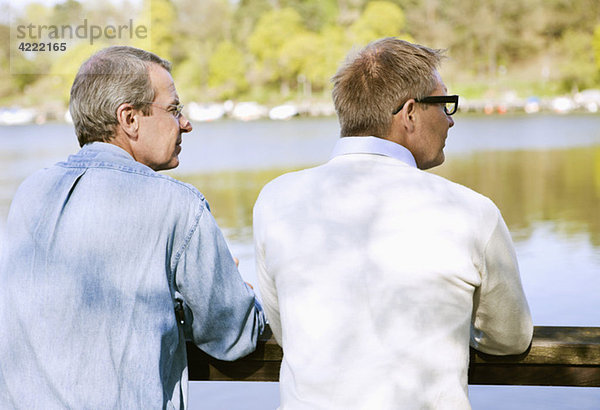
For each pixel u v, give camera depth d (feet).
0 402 4.91
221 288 5.24
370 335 4.69
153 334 4.95
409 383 4.61
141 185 5.12
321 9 290.97
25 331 4.90
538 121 186.09
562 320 18.78
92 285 4.92
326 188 5.06
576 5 289.12
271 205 5.15
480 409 12.66
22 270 4.99
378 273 4.75
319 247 4.89
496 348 5.19
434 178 5.02
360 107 5.24
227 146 120.78
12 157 103.45
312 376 4.66
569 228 35.37
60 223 5.02
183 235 5.13
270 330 5.69
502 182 61.87
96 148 5.35
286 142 130.00
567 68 281.95
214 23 286.25
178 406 5.17
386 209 4.89
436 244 4.76
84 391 4.82
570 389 13.44
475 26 288.30
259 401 13.37
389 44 5.32
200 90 283.18
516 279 4.99
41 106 248.11
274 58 284.61
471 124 174.70
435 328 4.69
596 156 87.25
